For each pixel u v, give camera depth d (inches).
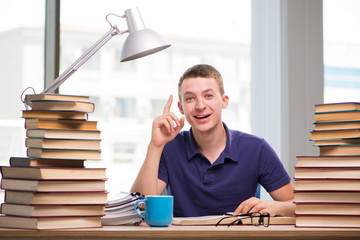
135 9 68.1
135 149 557.9
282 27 123.5
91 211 49.9
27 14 226.2
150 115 567.5
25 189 49.3
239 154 76.1
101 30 478.0
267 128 123.9
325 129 57.2
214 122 72.3
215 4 406.9
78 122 52.7
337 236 50.2
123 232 47.5
